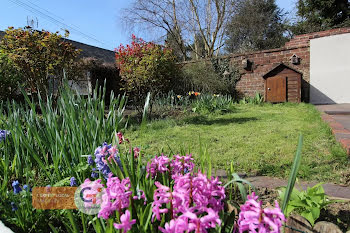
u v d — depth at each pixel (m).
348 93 9.34
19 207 1.23
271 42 21.66
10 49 4.45
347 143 2.87
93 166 1.52
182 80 10.05
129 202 0.93
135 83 6.11
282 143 3.45
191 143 3.72
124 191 0.90
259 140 3.71
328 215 1.52
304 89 9.88
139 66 5.79
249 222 0.69
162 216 0.94
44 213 1.26
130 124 5.46
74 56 5.00
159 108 7.49
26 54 4.35
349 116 5.64
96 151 1.30
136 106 6.43
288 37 22.09
